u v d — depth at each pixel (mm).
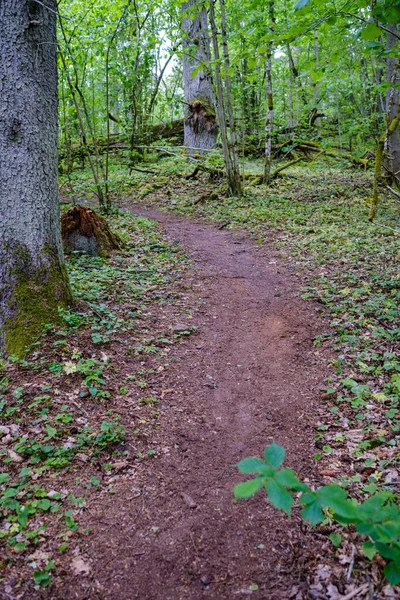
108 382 4285
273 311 6199
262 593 2391
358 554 2561
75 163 16859
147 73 14047
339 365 4672
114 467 3332
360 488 3053
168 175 14891
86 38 9453
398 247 7672
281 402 4250
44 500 2900
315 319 5789
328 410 4035
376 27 3252
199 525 2869
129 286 6617
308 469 3318
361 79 14297
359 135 14859
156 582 2475
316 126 16938
